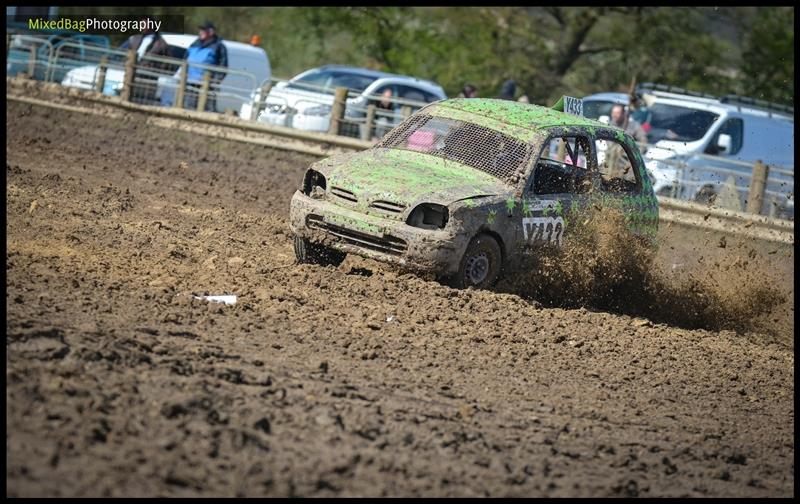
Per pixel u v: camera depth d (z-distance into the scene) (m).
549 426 18.30
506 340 23.30
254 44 68.62
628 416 19.73
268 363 18.89
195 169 45.84
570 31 99.31
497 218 26.17
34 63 63.22
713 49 99.25
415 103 56.25
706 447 18.69
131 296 21.70
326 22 101.50
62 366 16.52
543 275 27.64
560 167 29.05
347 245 26.02
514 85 57.88
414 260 25.14
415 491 14.32
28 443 13.73
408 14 103.19
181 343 19.03
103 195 33.84
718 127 55.38
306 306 23.31
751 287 30.59
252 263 26.77
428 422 17.28
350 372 19.34
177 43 65.88
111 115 58.16
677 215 48.56
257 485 13.62
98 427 14.38
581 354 23.47
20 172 35.53
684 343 26.45
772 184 55.94
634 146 30.94
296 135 56.66
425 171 27.03
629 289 29.73
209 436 14.90
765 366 25.78
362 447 15.65
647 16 98.69
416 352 21.39
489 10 101.50
